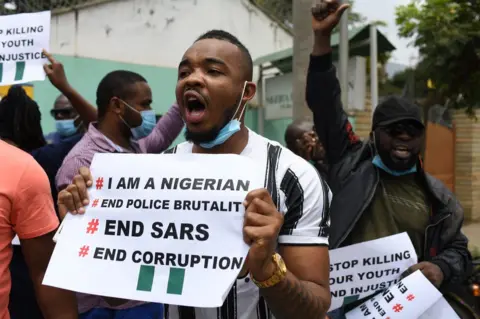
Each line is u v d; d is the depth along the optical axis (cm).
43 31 221
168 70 824
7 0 686
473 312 240
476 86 738
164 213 133
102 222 139
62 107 423
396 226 228
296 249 133
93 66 759
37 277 169
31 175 161
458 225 229
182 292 125
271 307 127
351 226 222
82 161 245
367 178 230
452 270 222
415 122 223
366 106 902
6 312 163
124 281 131
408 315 211
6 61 224
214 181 131
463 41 714
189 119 137
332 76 239
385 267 219
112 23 769
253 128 888
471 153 1107
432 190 229
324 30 231
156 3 805
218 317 141
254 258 115
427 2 770
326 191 141
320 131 249
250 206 117
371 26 580
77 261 137
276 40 928
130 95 271
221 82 135
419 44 764
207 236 127
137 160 141
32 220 162
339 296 219
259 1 931
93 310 231
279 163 140
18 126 253
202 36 143
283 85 793
